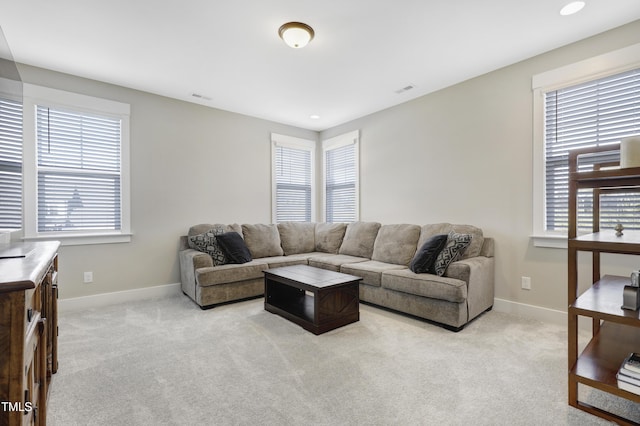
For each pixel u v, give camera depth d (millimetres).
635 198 2375
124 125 3479
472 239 2947
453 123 3469
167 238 3789
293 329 2602
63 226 3166
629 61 2334
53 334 1829
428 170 3729
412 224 3727
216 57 2834
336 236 4473
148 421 1452
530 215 2875
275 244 4234
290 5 2107
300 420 1452
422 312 2740
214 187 4191
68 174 3191
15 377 793
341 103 4039
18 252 1298
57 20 2264
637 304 1392
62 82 3127
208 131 4137
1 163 1811
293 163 5102
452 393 1669
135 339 2402
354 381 1790
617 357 1569
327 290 2551
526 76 2889
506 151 3031
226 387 1734
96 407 1557
